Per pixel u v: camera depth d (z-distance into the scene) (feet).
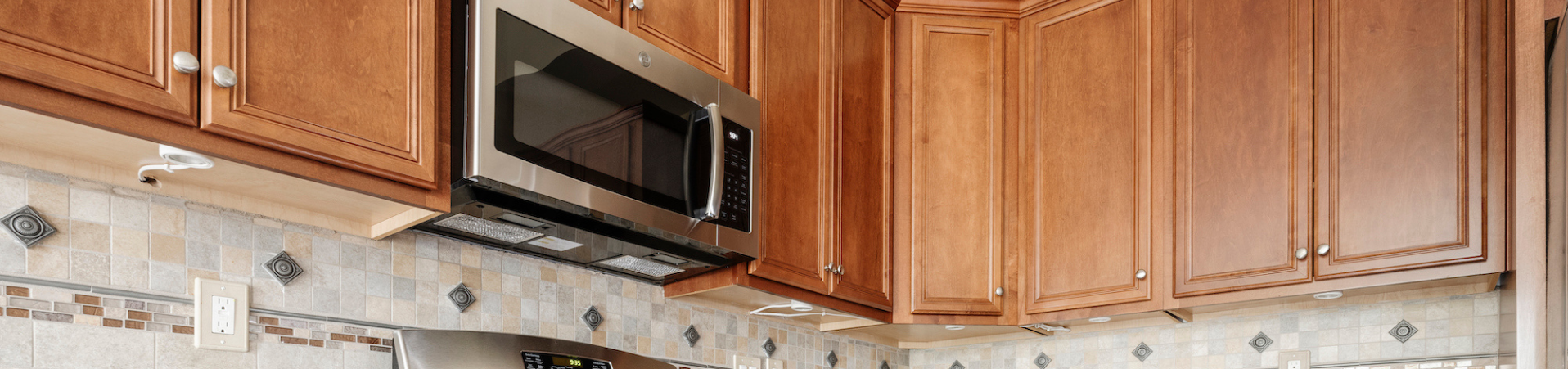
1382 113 6.67
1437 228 6.29
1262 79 7.25
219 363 4.60
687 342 7.37
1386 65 6.72
